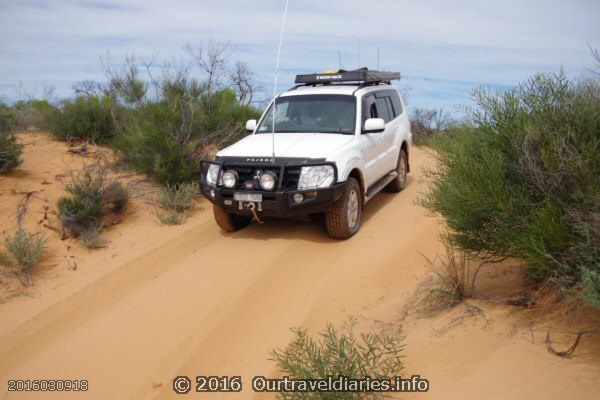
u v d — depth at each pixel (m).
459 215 4.37
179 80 11.05
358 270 5.89
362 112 7.94
